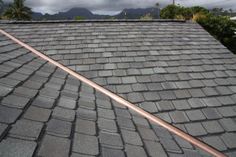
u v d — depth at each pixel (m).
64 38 8.40
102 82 5.91
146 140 3.42
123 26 9.73
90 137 2.90
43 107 3.24
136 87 5.79
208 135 4.41
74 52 7.40
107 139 3.02
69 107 3.61
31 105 3.14
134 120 4.17
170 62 7.10
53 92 4.02
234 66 7.27
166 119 4.75
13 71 4.31
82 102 4.07
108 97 5.22
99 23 9.97
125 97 5.37
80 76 5.97
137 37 8.70
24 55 6.04
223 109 5.23
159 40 8.59
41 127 2.69
